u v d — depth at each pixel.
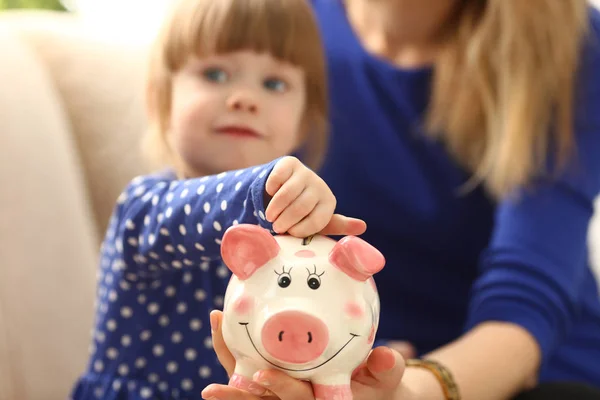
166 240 0.60
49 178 0.98
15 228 0.94
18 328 0.92
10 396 0.90
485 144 0.96
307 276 0.43
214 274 0.72
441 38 1.03
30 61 1.03
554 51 0.92
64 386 0.94
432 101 0.99
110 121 1.09
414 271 0.97
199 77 0.74
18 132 0.97
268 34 0.75
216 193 0.53
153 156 0.88
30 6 1.46
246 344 0.43
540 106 0.90
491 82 0.95
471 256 0.99
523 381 0.71
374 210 0.98
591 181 0.92
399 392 0.56
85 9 1.56
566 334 0.81
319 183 0.47
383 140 0.99
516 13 0.92
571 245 0.85
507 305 0.76
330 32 1.06
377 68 1.01
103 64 1.12
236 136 0.72
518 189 0.87
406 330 0.95
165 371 0.71
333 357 0.42
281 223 0.45
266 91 0.76
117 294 0.72
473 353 0.69
